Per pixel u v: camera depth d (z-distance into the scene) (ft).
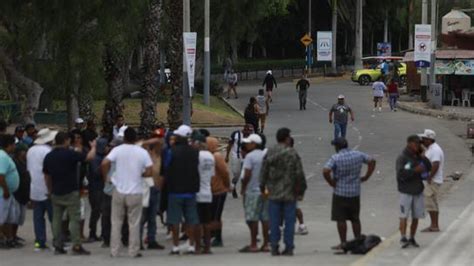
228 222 140.77
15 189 114.42
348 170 108.17
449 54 384.88
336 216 109.40
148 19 260.21
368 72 547.90
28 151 115.03
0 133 120.06
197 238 109.40
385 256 102.06
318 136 274.36
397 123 314.14
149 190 111.86
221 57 460.14
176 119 259.60
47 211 115.03
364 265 95.81
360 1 593.42
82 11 172.14
